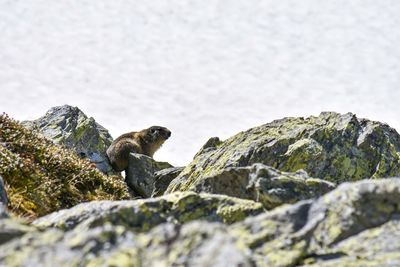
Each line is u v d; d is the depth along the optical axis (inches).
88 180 2503.7
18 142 2320.4
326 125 2500.0
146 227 1264.8
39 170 2220.7
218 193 1689.2
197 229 871.7
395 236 1020.5
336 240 1047.0
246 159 2395.4
